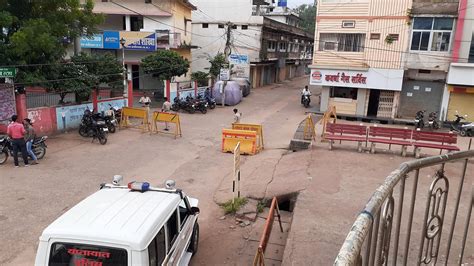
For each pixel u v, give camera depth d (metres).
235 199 9.38
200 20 37.28
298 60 56.50
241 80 33.19
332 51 23.45
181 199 6.21
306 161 12.49
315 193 9.41
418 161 2.26
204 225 8.45
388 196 1.87
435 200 2.71
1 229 7.94
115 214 5.09
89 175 11.61
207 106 25.53
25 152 12.24
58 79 17.56
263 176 11.23
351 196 9.28
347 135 14.83
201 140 16.81
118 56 30.50
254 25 36.53
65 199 9.66
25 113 15.70
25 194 9.88
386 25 21.97
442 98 22.02
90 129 16.56
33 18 16.14
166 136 17.45
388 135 13.71
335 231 7.34
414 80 22.61
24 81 15.56
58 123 17.17
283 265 6.09
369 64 22.72
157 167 12.68
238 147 9.39
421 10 21.16
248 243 7.70
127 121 18.98
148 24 30.05
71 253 4.55
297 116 23.81
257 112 25.33
